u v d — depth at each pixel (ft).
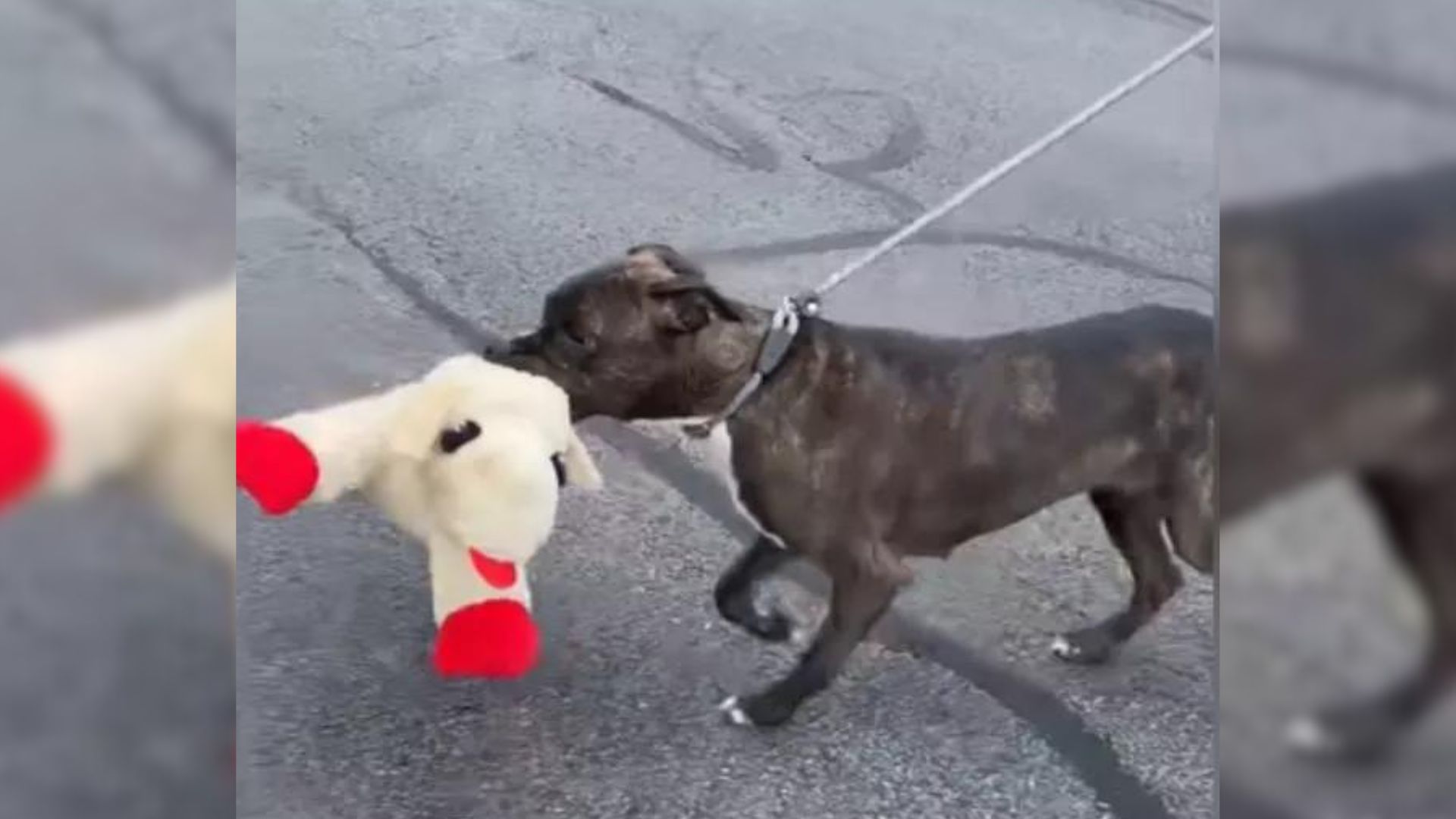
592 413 7.06
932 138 11.51
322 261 9.89
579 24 12.95
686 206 10.68
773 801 6.95
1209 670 7.60
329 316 9.39
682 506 8.38
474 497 6.68
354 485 6.86
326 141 11.14
